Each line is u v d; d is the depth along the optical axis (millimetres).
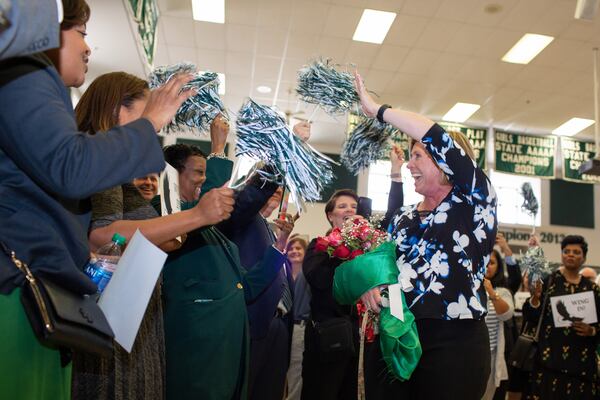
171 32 7504
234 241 2254
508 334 4035
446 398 1507
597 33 7008
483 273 1631
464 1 6449
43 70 918
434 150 1562
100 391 1235
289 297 2545
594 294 3680
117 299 1082
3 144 876
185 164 2064
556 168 11969
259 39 7590
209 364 1572
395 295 1550
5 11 652
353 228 2031
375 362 1684
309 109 9977
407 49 7645
